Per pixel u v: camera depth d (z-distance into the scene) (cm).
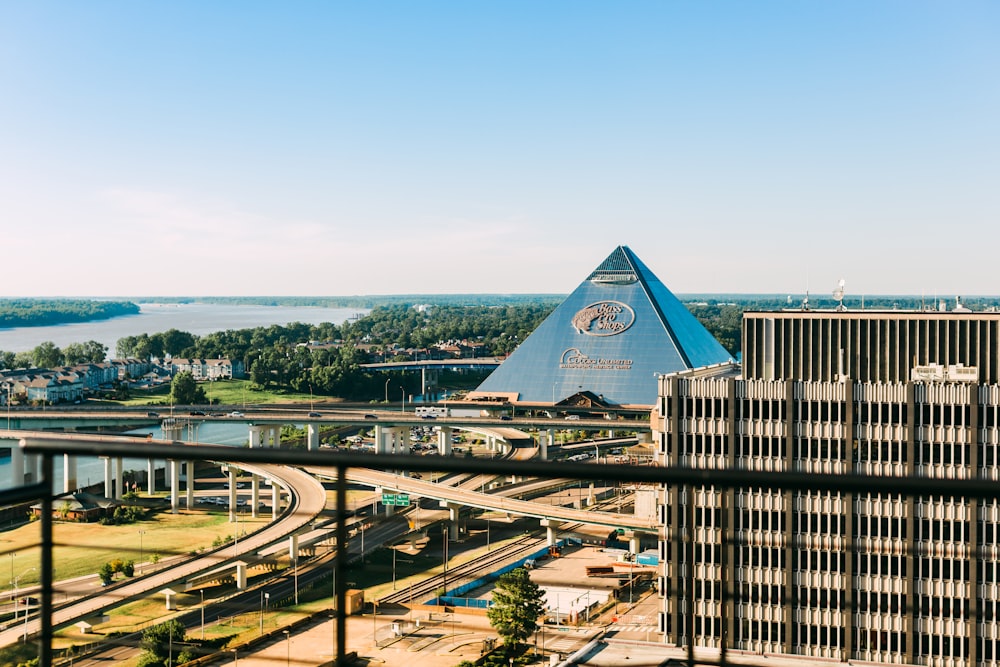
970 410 7106
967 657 6762
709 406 7688
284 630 8812
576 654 6931
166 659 7875
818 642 6894
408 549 12612
